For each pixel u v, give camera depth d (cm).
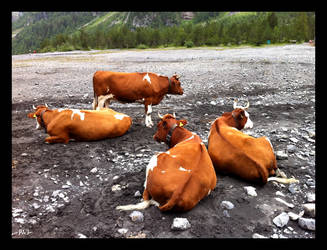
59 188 420
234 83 1155
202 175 357
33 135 636
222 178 432
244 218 341
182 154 378
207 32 4900
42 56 2950
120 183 430
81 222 345
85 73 1502
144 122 722
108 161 504
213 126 490
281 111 793
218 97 965
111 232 324
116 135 607
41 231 329
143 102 686
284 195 390
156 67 1659
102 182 436
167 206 327
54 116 578
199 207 358
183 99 952
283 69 1428
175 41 5119
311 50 2569
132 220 337
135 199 389
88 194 404
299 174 448
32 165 487
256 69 1459
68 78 1356
